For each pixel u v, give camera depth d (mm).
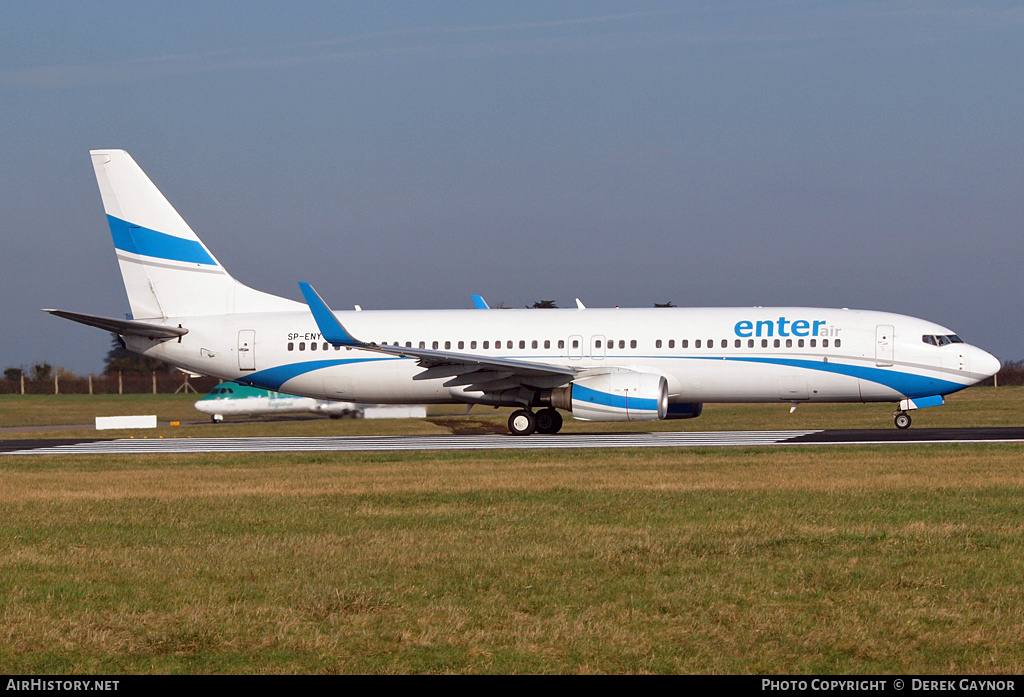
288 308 150125
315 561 52781
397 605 44406
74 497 78625
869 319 135875
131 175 149875
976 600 43688
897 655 37656
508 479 84688
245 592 46906
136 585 48594
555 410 143875
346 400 149875
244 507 71875
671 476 84375
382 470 94875
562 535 58844
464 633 40438
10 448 131500
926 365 132875
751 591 45906
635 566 50688
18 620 42969
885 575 48094
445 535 59469
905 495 71562
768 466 90938
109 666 37531
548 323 141625
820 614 42344
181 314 150375
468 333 142625
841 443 114188
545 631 40406
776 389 136375
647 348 137750
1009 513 63781
